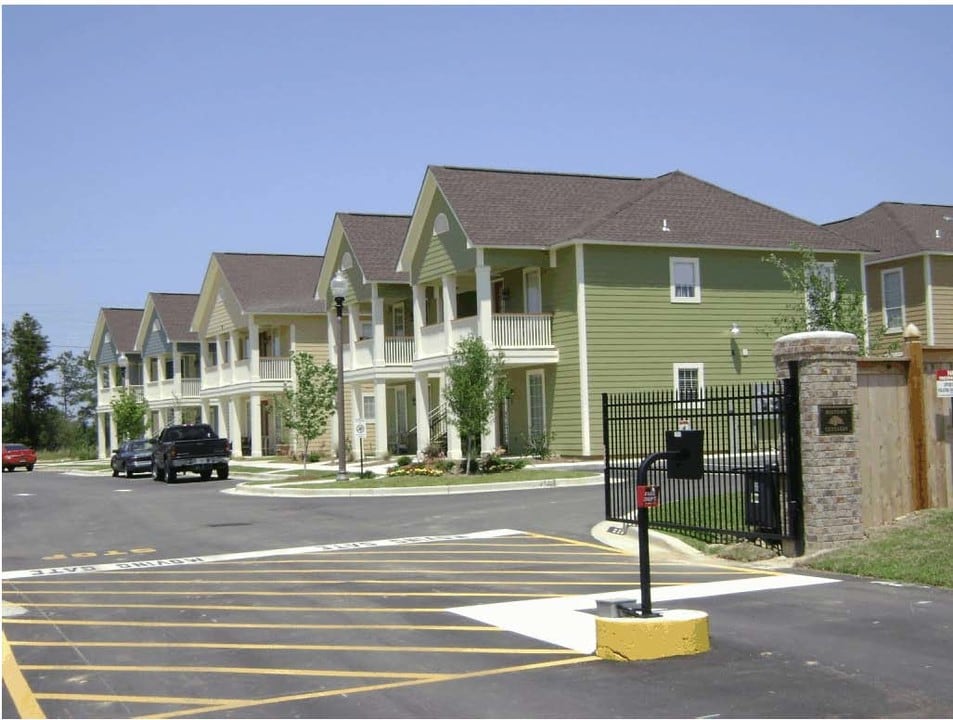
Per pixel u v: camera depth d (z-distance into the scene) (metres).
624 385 33.00
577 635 9.80
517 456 34.50
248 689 8.45
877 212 42.81
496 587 12.59
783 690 7.70
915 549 12.84
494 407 28.88
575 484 26.14
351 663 9.15
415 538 17.64
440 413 38.38
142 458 44.09
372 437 45.06
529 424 35.00
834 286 27.98
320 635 10.34
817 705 7.31
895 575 11.98
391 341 41.41
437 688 8.20
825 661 8.45
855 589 11.51
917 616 10.02
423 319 38.00
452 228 35.03
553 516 19.45
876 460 14.27
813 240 35.91
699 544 14.92
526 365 33.84
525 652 9.23
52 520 24.66
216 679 8.81
